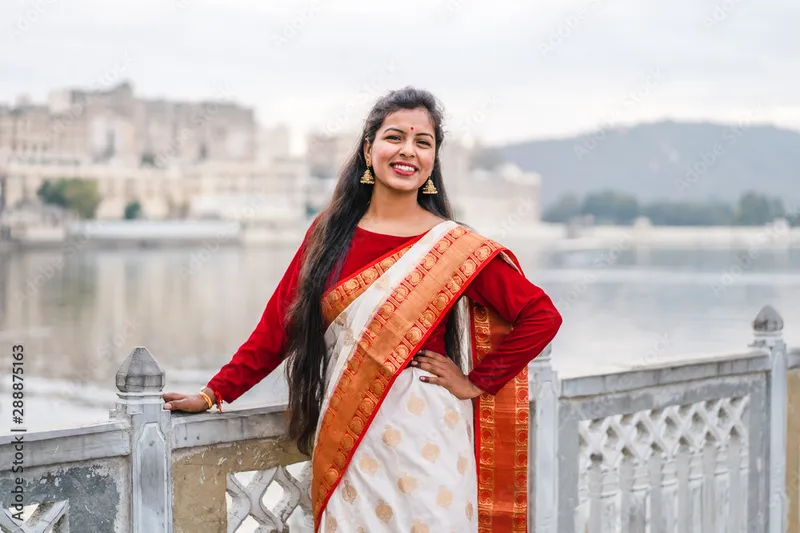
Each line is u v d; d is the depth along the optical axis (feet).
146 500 6.99
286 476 8.16
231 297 135.54
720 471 11.40
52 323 100.89
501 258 7.73
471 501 7.57
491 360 7.61
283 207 350.84
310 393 7.79
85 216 314.96
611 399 10.07
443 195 8.38
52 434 6.47
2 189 298.76
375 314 7.41
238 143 355.36
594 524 10.12
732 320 95.30
